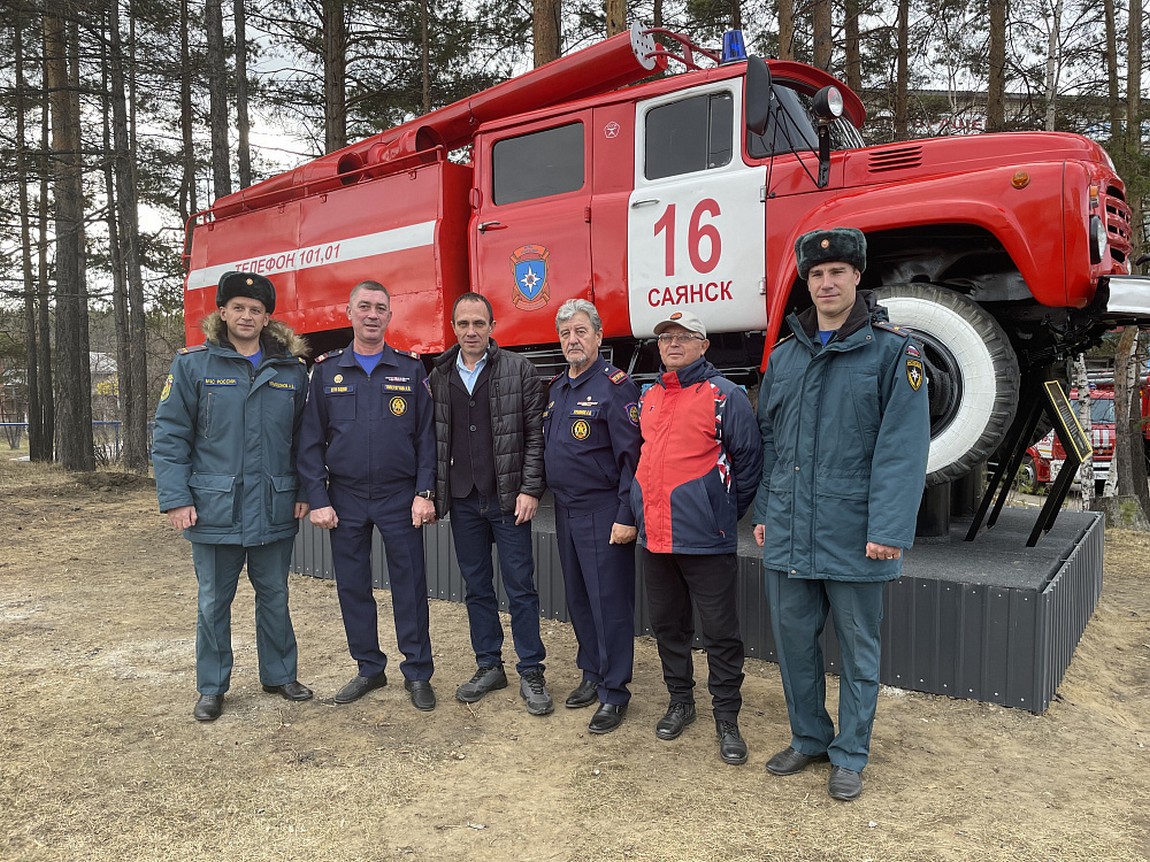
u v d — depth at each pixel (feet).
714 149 15.53
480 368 11.51
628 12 46.32
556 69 18.07
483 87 48.98
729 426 9.70
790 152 14.70
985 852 7.87
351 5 46.80
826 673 12.33
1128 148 26.35
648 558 10.28
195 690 12.21
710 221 15.30
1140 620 16.79
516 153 18.03
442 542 16.76
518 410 11.26
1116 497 29.81
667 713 10.66
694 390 9.87
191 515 10.78
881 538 8.36
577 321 10.68
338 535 11.60
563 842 8.11
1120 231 13.43
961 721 10.77
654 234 15.92
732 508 9.84
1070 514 18.43
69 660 13.58
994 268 14.30
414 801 8.94
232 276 10.89
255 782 9.37
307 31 49.93
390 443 11.35
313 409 11.44
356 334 11.57
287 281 22.24
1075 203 11.93
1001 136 13.20
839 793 8.85
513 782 9.34
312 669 13.12
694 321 9.79
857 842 8.05
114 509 30.89
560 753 10.07
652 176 16.26
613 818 8.54
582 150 17.10
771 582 9.43
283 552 11.61
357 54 50.70
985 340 12.44
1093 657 14.07
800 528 8.98
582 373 10.80
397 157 20.17
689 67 18.57
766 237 14.74
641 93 16.28
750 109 13.33
